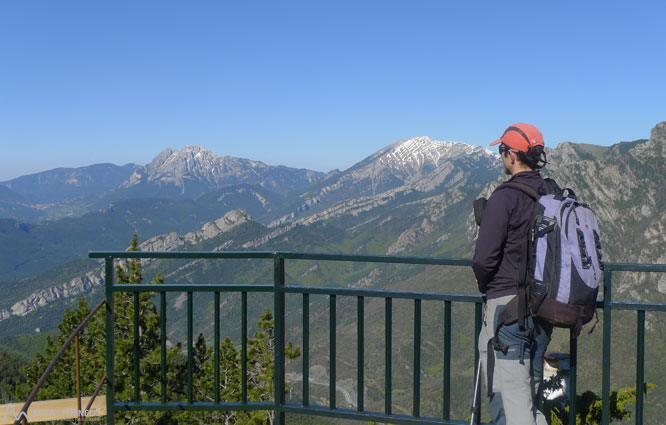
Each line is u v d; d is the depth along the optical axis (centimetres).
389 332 477
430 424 463
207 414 2241
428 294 464
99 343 2266
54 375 2586
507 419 369
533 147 375
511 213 363
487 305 383
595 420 644
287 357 1872
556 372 597
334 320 486
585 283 341
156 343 2538
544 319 354
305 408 495
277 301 500
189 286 506
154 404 510
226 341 2289
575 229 348
